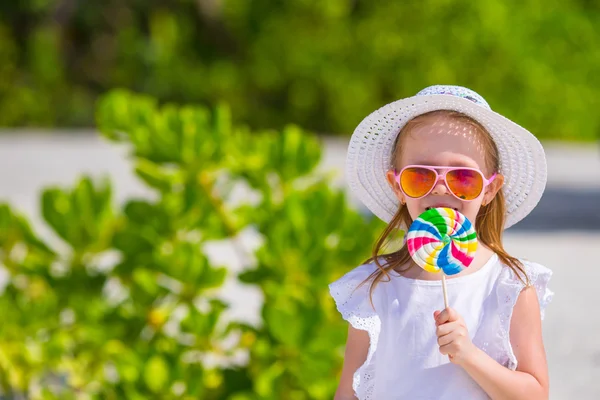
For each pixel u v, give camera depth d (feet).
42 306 15.90
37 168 51.98
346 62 84.79
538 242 35.06
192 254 15.08
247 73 88.28
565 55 86.38
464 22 82.17
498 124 10.48
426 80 82.58
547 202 44.96
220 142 15.87
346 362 10.81
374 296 10.48
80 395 16.03
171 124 15.84
